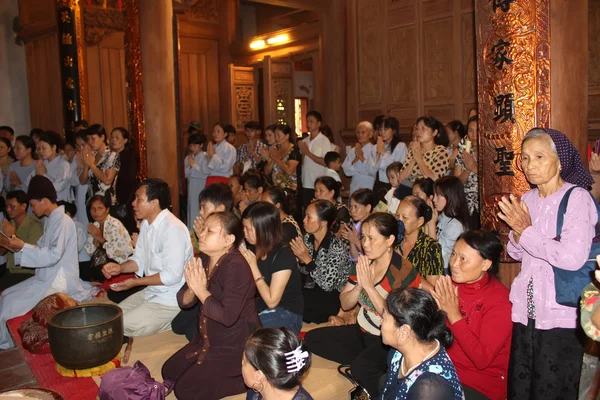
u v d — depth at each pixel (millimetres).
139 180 6293
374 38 9188
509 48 3020
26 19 11734
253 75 13016
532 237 2400
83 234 5363
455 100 8141
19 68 12016
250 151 7883
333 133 9938
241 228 3074
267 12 15109
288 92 12266
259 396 2266
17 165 6656
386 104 9125
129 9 6199
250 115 13047
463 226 3826
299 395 2047
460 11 7945
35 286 4449
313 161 7191
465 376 2654
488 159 3174
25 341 3732
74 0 8617
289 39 12344
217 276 3012
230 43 13789
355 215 4137
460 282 2621
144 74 6098
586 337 2389
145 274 4156
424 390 1846
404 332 1921
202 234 3023
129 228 5922
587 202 2393
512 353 2631
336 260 3969
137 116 6262
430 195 4148
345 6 9602
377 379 3004
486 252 2551
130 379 2814
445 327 1957
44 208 4441
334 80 9859
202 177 7652
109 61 12039
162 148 6176
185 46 13352
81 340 3217
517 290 2582
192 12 13336
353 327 3516
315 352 3512
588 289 1823
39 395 2529
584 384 2486
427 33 8422
